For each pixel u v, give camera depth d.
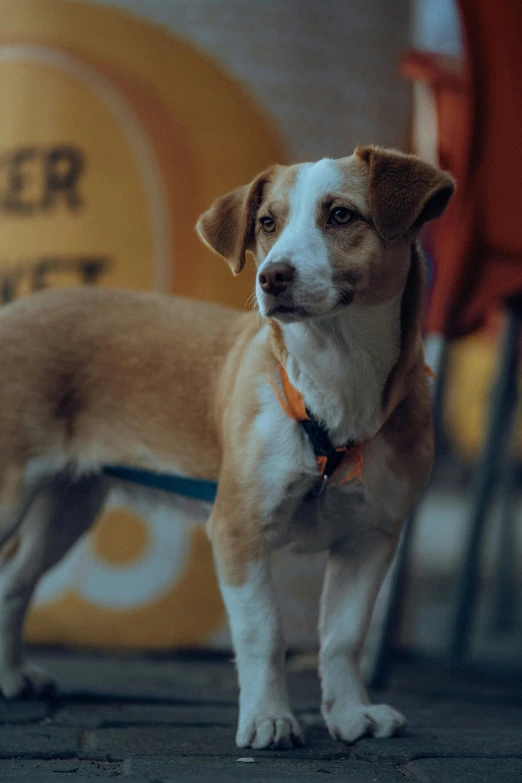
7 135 4.79
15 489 3.46
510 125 4.06
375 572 3.08
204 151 4.66
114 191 4.67
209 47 4.67
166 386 3.42
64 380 3.52
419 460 3.05
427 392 3.09
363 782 2.33
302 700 3.71
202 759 2.59
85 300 3.64
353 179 2.99
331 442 2.95
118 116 4.67
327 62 4.77
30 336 3.54
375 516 3.06
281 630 2.90
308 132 4.75
